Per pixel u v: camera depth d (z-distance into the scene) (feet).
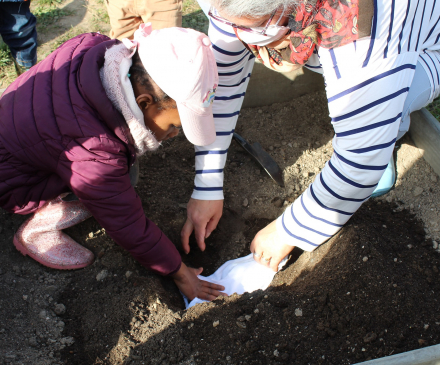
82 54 5.11
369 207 6.82
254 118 8.70
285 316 5.34
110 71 4.53
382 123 4.45
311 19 4.08
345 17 3.93
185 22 11.22
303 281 6.01
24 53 9.36
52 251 6.00
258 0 3.73
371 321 5.12
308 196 5.43
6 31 8.96
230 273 6.51
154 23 8.30
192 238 7.07
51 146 4.84
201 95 4.49
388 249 5.98
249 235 7.17
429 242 6.23
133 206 5.12
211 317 5.44
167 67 4.33
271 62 5.08
